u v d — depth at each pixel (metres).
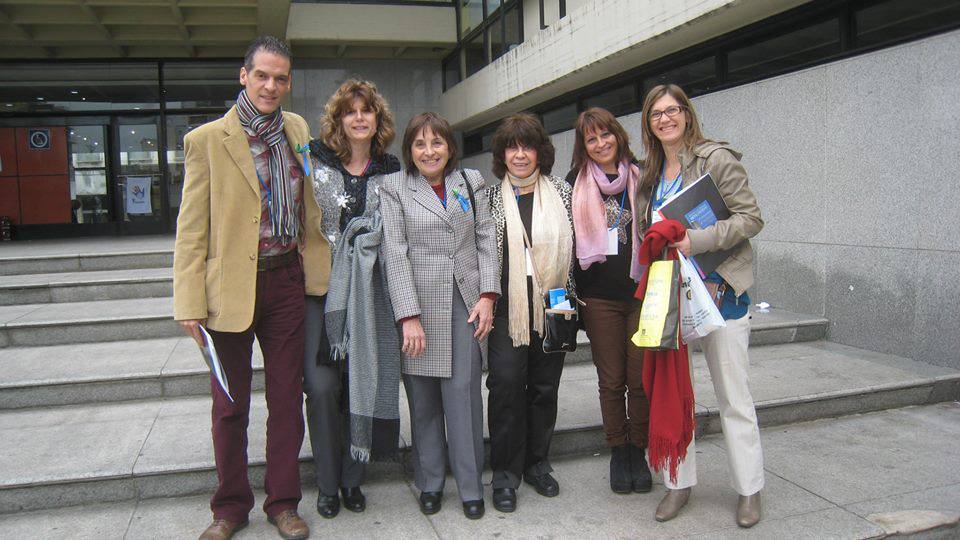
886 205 4.62
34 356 4.41
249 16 9.34
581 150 3.08
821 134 5.05
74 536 2.75
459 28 11.98
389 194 2.81
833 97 4.93
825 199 5.06
